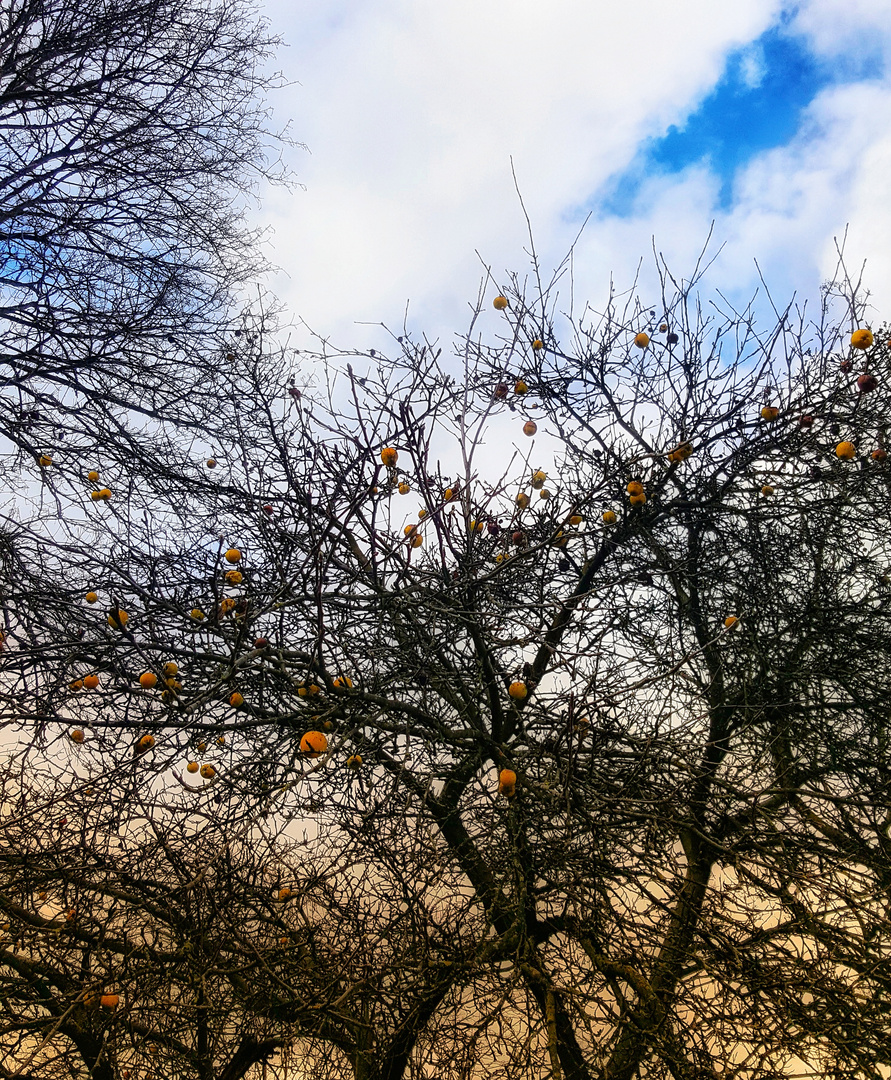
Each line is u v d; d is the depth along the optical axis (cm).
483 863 294
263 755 287
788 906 283
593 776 282
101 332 482
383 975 242
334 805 275
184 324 517
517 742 319
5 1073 250
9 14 468
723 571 386
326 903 270
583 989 285
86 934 262
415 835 267
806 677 375
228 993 279
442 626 318
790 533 411
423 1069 250
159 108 537
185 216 551
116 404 505
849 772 370
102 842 269
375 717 297
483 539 352
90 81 498
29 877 257
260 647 262
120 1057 276
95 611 333
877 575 421
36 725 294
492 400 330
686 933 290
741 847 301
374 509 272
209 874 253
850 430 361
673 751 294
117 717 318
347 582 305
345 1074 279
